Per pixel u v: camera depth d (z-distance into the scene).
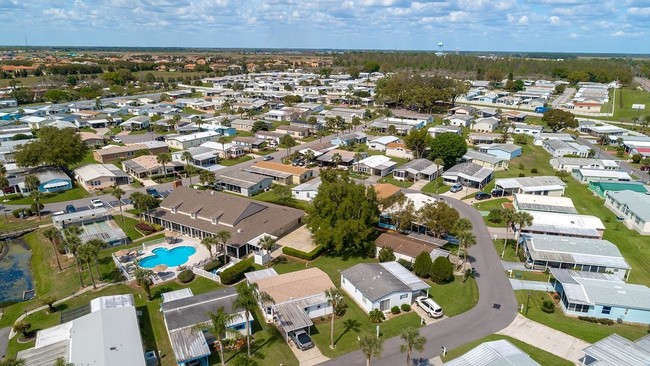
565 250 78.25
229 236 77.00
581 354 54.69
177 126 190.38
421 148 146.38
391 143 156.38
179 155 141.00
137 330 55.09
